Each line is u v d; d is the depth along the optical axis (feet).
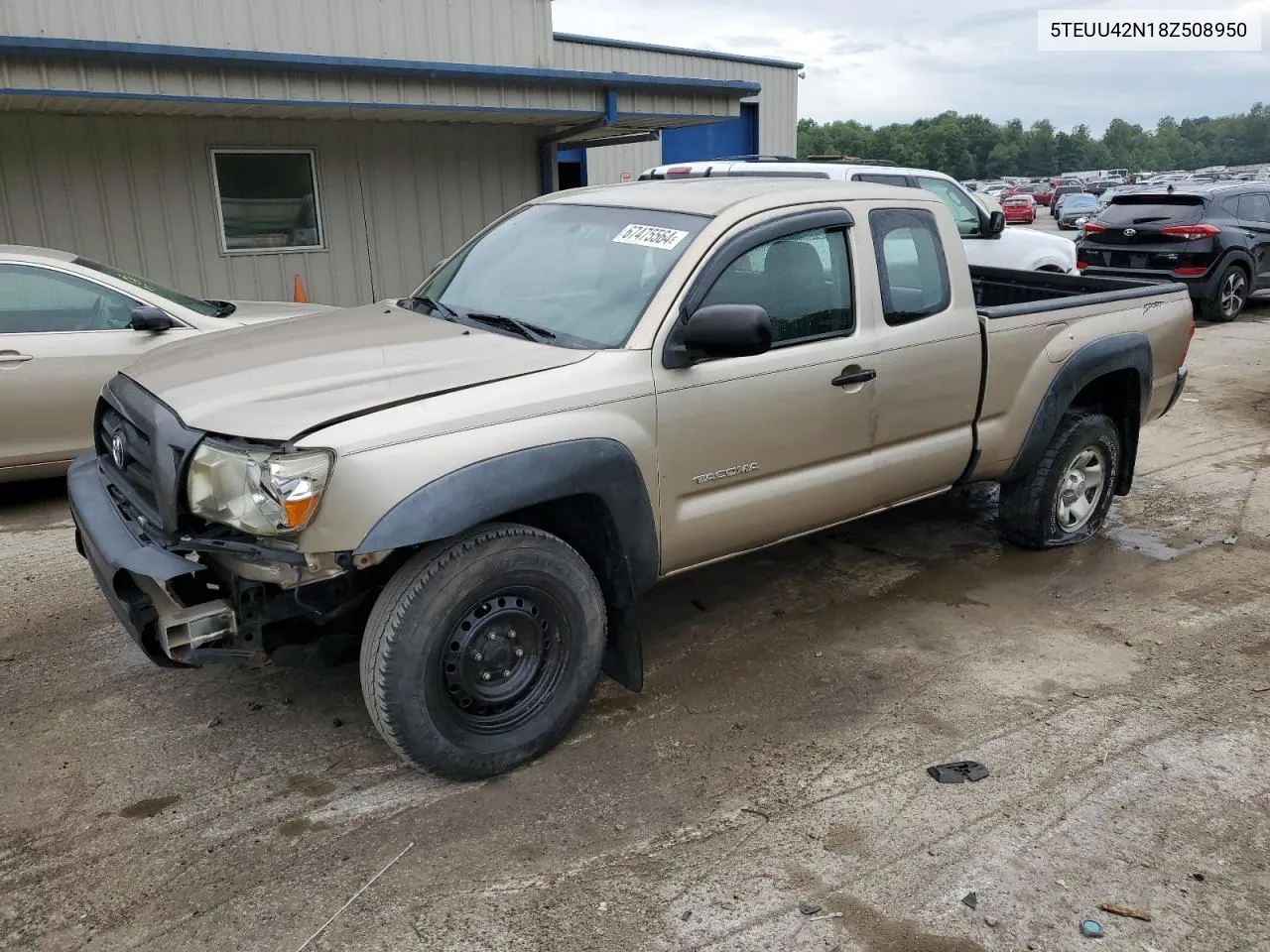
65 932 8.63
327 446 9.22
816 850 9.74
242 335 12.98
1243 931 8.73
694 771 11.07
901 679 13.14
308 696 12.62
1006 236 36.73
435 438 9.70
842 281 13.30
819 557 17.38
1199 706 12.48
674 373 11.43
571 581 10.85
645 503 11.28
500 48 40.34
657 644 14.15
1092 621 14.93
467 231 41.42
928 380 14.12
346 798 10.55
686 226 12.34
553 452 10.30
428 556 9.93
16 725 11.89
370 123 38.01
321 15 36.22
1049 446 16.66
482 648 10.48
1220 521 19.38
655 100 37.78
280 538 9.43
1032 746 11.58
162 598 9.77
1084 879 9.37
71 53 26.89
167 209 34.81
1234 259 42.22
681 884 9.28
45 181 32.71
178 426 9.95
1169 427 26.50
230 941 8.55
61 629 14.40
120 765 11.12
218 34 34.42
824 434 13.07
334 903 9.00
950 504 20.35
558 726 11.16
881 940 8.59
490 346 11.42
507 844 9.83
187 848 9.73
